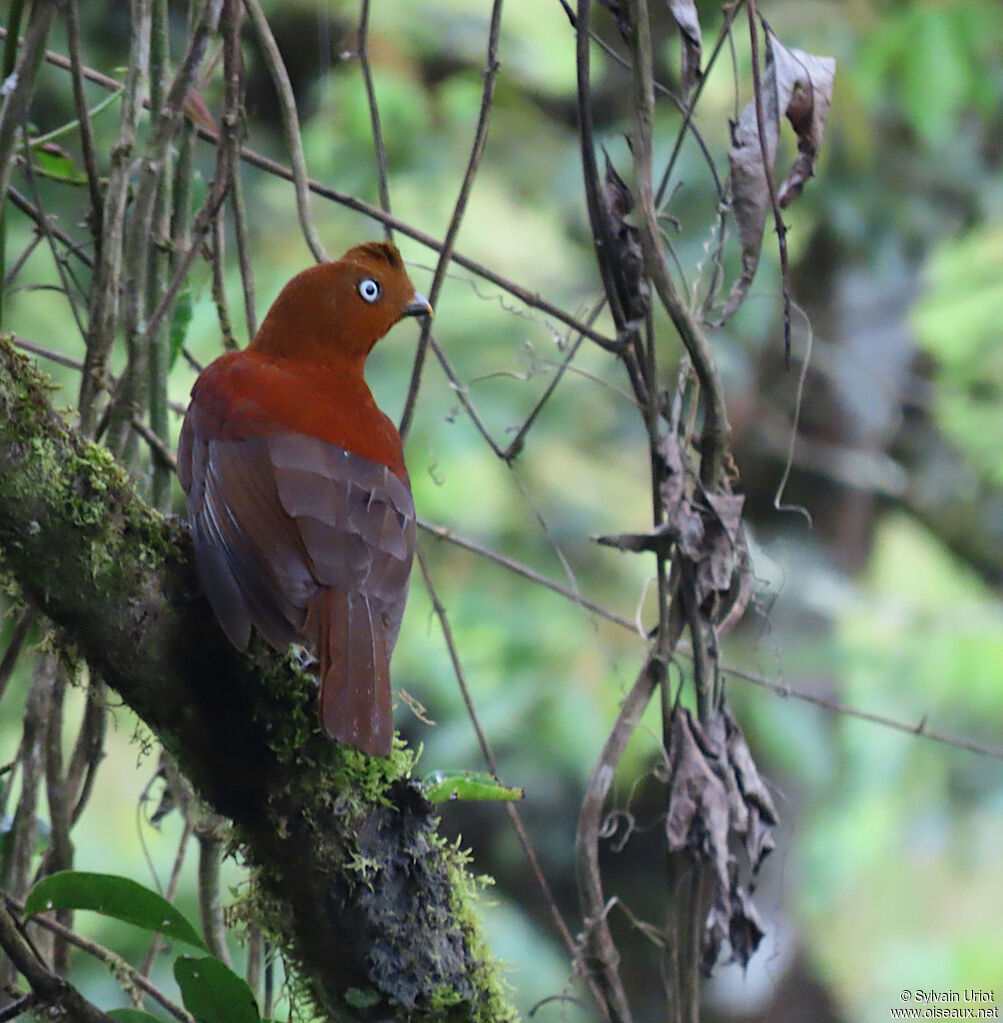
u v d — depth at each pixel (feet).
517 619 42.29
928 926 47.75
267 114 46.26
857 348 49.57
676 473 18.89
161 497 18.98
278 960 23.73
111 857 39.96
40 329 39.78
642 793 47.60
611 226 19.03
